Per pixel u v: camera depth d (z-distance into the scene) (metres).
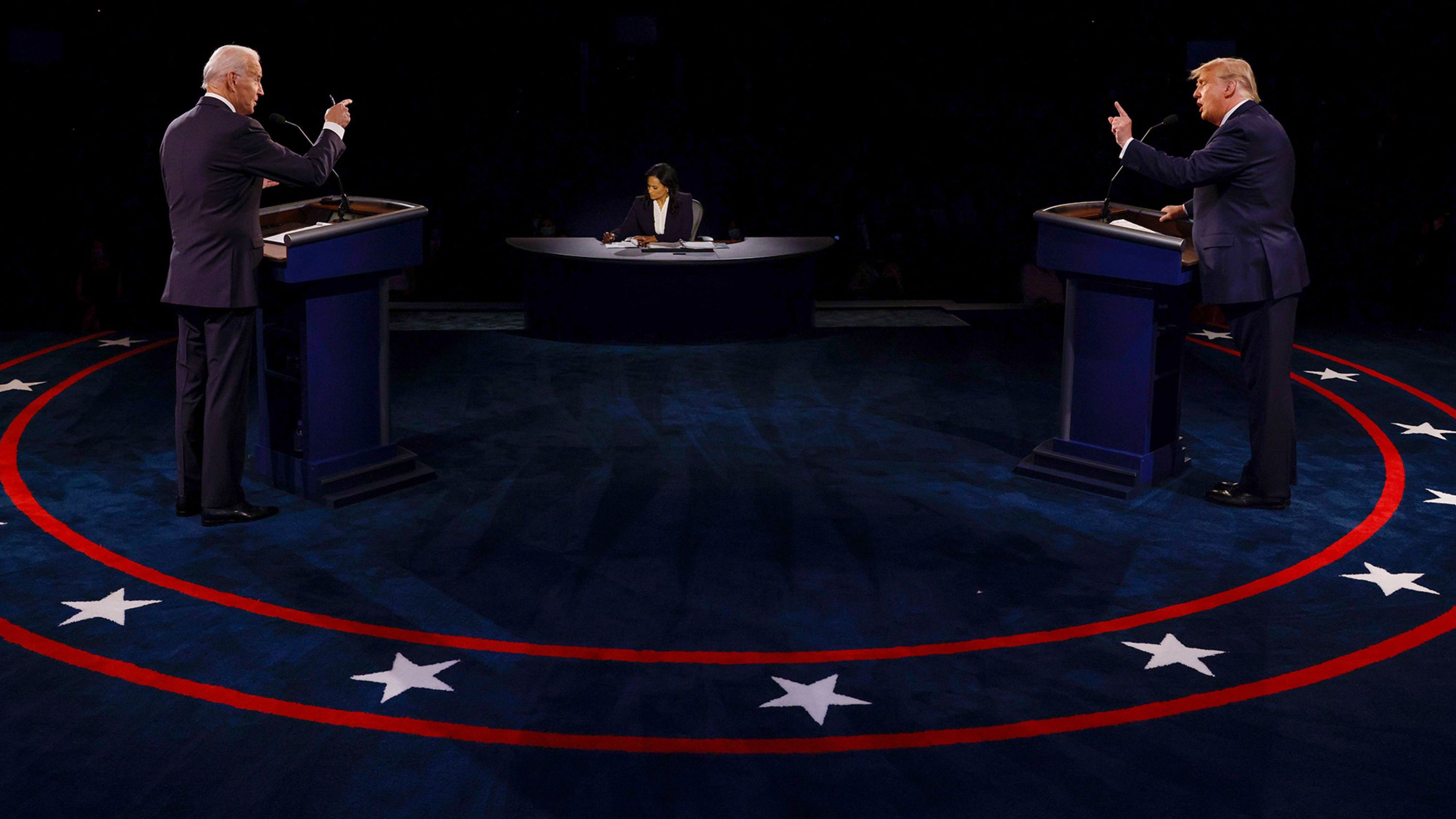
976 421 6.99
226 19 12.50
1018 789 3.25
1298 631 4.28
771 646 4.13
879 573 4.77
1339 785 3.28
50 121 11.91
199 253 4.89
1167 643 4.17
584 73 13.40
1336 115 11.86
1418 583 4.72
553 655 4.04
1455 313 10.12
